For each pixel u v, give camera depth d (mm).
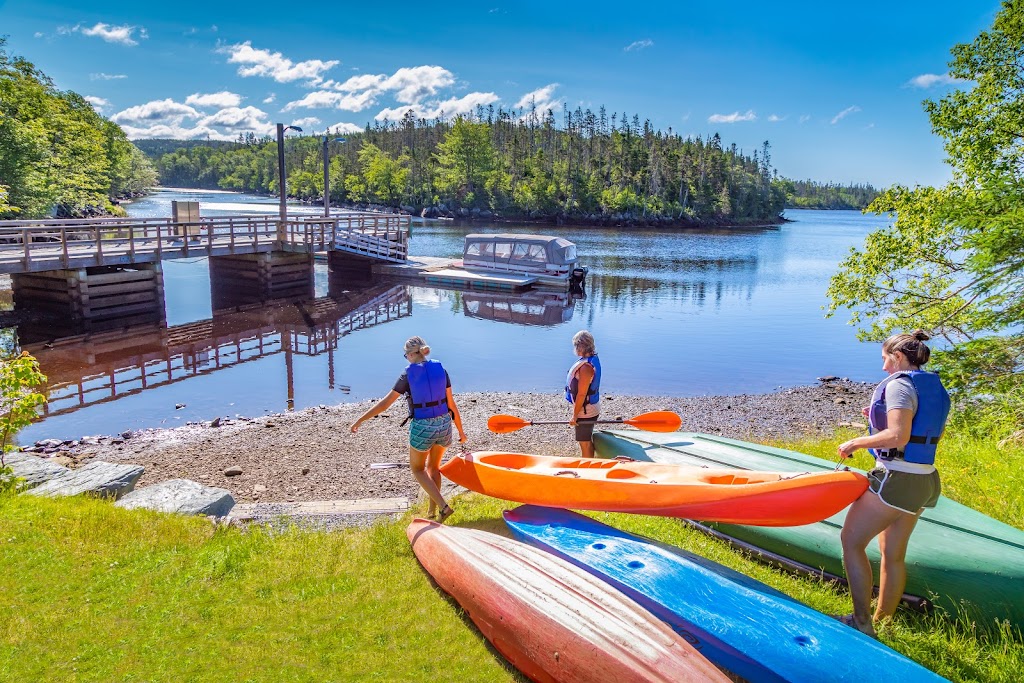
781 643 3373
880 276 11422
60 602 4281
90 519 5500
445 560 4555
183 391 13625
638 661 3186
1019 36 9656
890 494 3584
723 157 117875
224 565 4781
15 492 6363
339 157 133625
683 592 3902
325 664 3717
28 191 39375
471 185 100438
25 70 54938
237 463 9070
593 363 6680
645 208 98188
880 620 3900
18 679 3520
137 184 115312
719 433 11320
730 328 22203
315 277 31578
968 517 4797
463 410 12359
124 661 3697
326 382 14539
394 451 9477
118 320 20438
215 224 23359
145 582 4559
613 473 5496
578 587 3896
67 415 11891
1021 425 8742
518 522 5043
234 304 24438
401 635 4000
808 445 9859
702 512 4680
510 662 3770
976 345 9922
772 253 50375
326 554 5047
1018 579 4039
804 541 4883
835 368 17281
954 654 3691
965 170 10328
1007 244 9125
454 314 23625
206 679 3562
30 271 18078
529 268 29938
